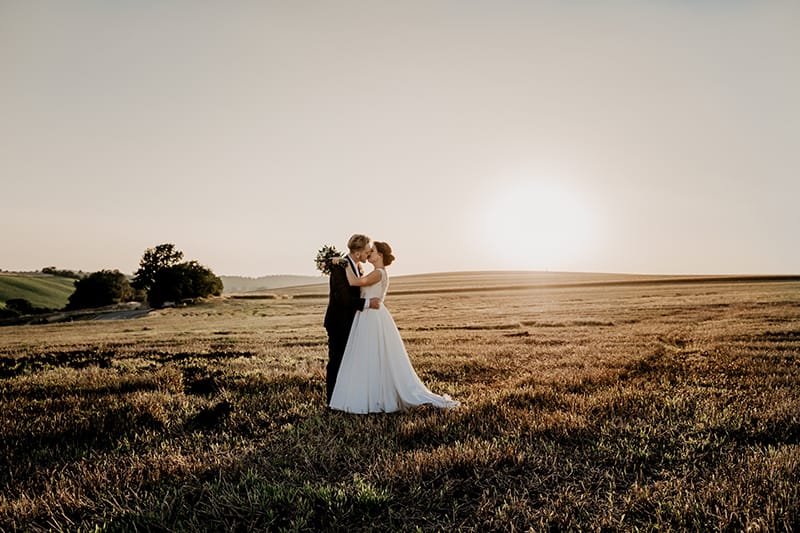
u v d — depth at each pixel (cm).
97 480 460
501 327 2478
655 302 3938
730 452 501
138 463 497
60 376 1002
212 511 403
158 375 938
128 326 3862
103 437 586
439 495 429
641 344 1459
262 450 545
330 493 426
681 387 802
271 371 1029
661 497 410
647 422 596
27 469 494
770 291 4731
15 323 5709
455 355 1312
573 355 1248
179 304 6875
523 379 905
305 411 705
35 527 385
